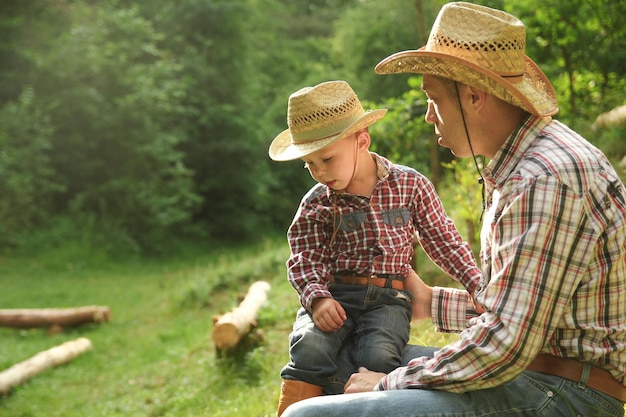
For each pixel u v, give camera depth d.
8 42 19.34
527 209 1.96
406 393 2.11
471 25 2.14
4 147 17.31
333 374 2.59
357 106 2.77
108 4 20.95
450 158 13.64
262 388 6.23
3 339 10.20
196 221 23.88
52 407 7.23
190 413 6.34
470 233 6.39
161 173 20.41
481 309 2.74
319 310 2.61
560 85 10.69
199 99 24.03
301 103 2.68
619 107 9.23
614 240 2.01
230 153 24.53
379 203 2.74
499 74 2.11
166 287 13.70
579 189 1.96
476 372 2.02
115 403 7.12
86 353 9.27
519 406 2.06
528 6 9.81
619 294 2.03
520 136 2.11
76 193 19.09
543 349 2.10
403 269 2.78
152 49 20.95
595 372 2.07
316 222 2.79
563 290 1.97
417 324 5.25
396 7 21.67
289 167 27.94
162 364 8.23
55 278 14.61
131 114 19.36
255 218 24.80
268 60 32.88
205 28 25.81
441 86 2.17
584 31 9.98
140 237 19.16
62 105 18.80
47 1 20.30
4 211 16.84
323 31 40.03
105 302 12.54
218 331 7.20
